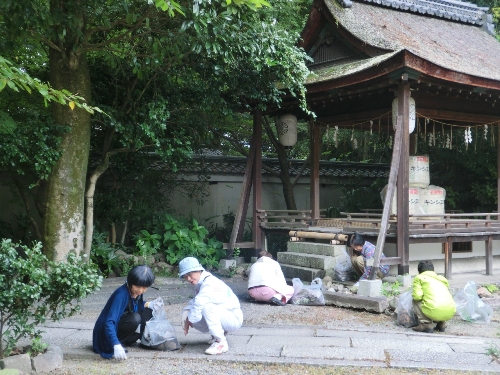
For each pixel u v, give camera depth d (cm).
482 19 1364
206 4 729
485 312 728
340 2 1098
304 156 1683
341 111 1113
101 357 536
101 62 1009
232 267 1112
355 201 1491
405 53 822
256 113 1155
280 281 823
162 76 998
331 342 589
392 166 871
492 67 1052
